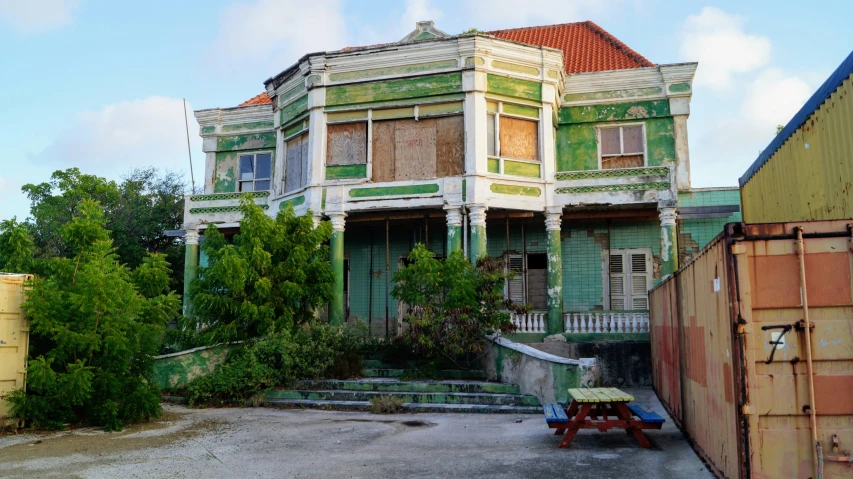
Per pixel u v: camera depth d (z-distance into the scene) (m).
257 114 22.72
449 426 10.94
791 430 5.62
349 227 20.61
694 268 8.09
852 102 8.23
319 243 16.41
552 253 17.67
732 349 5.88
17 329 10.67
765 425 5.67
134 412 11.27
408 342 14.52
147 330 11.59
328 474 7.81
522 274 19.78
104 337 10.86
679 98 19.94
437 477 7.54
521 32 25.67
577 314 17.31
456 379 14.41
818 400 5.62
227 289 15.43
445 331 14.07
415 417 11.98
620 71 20.22
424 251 14.91
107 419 10.77
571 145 20.56
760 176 13.20
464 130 17.61
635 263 19.47
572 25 25.55
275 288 15.43
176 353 14.54
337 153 18.61
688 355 8.77
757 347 5.75
